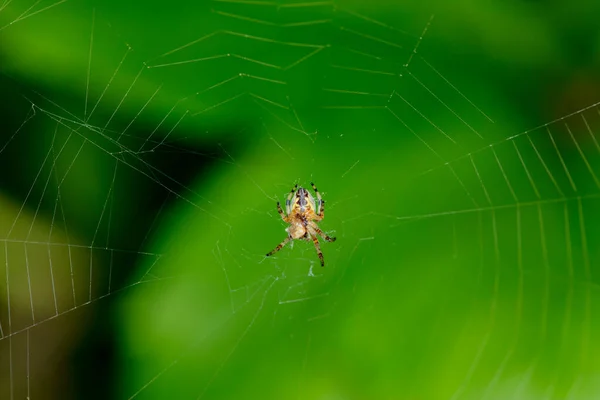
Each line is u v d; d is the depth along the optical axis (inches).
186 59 8.4
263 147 8.6
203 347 8.5
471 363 8.4
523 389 8.3
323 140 8.6
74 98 8.4
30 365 8.5
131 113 8.5
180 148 8.6
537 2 8.4
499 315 8.5
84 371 8.5
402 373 8.4
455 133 8.6
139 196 8.6
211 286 8.6
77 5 8.3
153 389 8.4
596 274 8.5
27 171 8.4
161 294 8.5
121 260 8.6
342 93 8.6
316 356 8.5
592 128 8.5
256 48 8.5
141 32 8.3
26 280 8.5
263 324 8.6
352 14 8.5
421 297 8.6
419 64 8.5
